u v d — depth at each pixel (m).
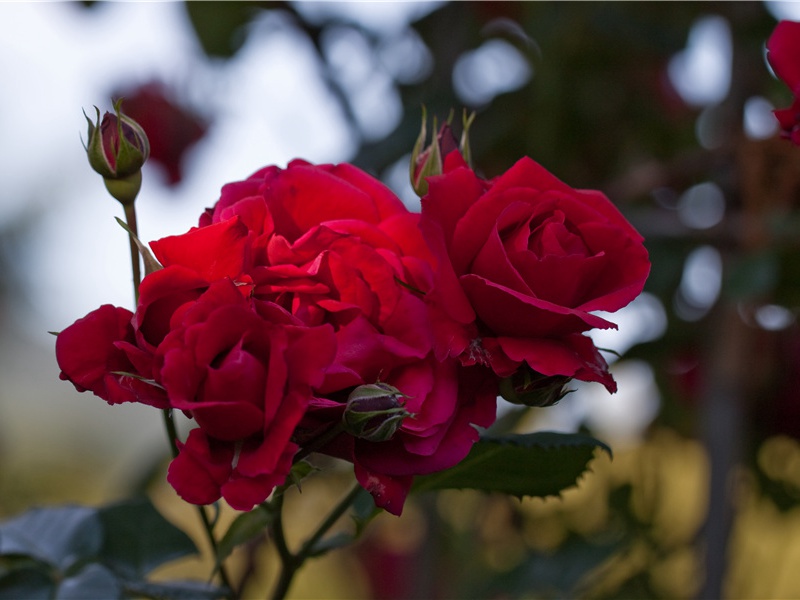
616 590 1.04
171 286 0.53
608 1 1.02
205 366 0.51
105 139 0.59
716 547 0.86
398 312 0.54
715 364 0.88
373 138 0.99
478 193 0.56
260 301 0.52
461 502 1.13
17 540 0.66
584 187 1.12
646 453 1.08
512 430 0.98
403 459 0.54
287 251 0.54
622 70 1.11
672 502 1.13
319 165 0.57
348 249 0.54
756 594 1.08
